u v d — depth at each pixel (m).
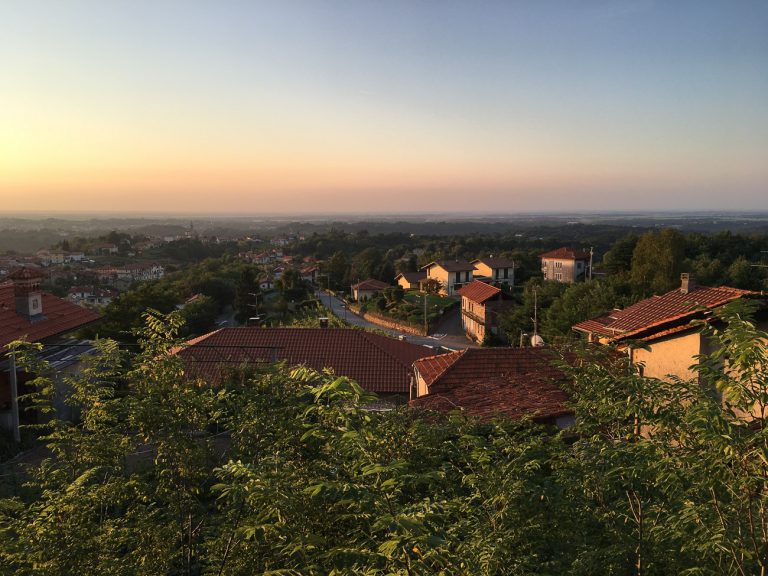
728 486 3.41
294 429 4.99
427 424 6.47
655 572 3.97
